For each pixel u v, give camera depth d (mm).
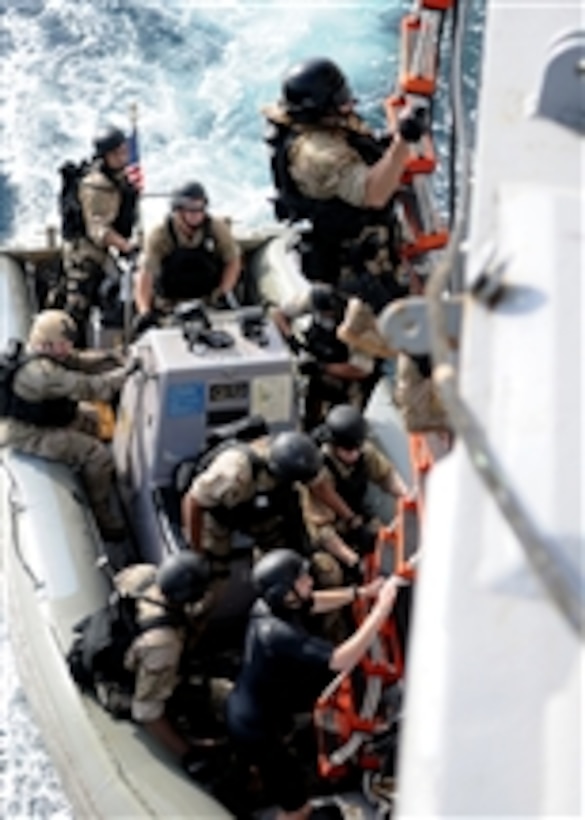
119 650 5305
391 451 6641
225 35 13391
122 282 7395
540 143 2580
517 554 1942
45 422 6559
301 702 5043
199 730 5543
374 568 5539
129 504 6547
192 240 6832
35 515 6355
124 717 5465
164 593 5133
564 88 2623
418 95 4727
